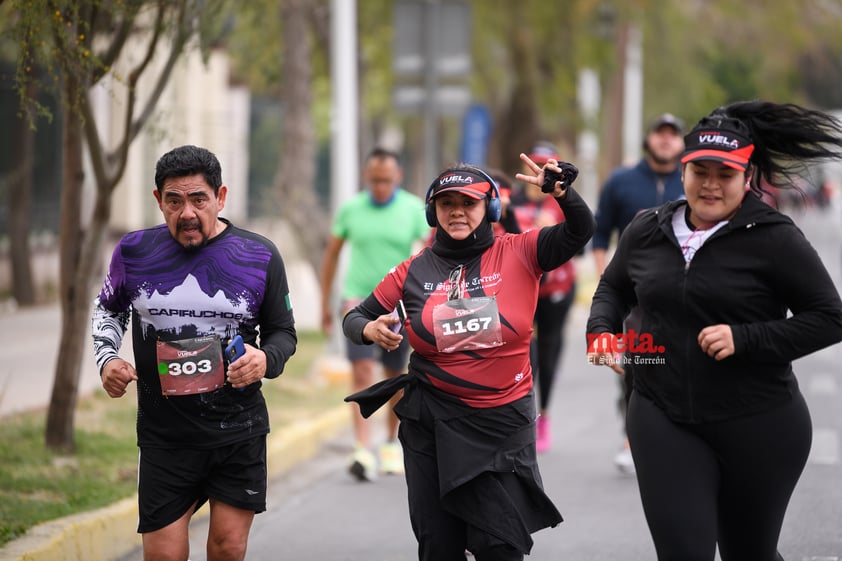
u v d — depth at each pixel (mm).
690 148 15180
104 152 26281
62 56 22422
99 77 24000
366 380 28859
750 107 15805
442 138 110875
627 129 97062
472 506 15906
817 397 39281
